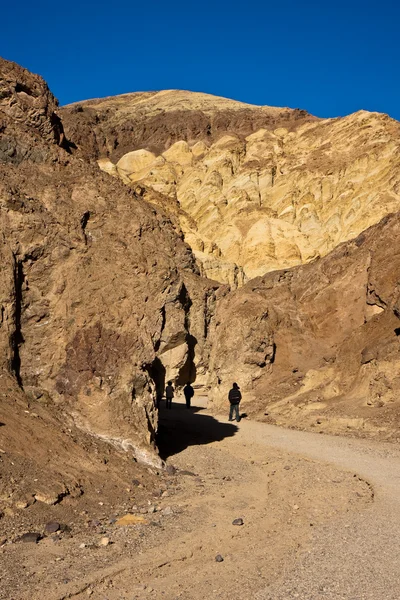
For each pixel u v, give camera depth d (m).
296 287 32.59
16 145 13.59
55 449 9.92
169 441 16.42
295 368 27.41
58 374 11.92
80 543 7.52
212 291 38.97
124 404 11.87
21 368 11.88
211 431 19.14
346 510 9.60
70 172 14.36
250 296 29.92
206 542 7.89
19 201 12.48
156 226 14.97
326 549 7.67
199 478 11.64
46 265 12.50
